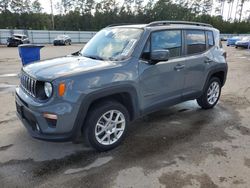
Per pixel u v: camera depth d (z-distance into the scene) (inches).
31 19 2486.5
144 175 120.3
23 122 138.8
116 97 144.6
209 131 170.4
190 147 147.8
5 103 221.3
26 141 151.4
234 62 545.3
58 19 2586.1
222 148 147.2
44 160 132.1
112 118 141.3
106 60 145.9
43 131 123.6
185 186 112.7
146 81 149.2
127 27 165.9
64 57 161.9
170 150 144.0
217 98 219.8
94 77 126.4
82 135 137.9
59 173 121.5
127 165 128.5
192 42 183.0
